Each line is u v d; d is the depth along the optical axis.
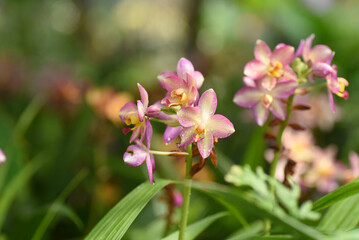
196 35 2.11
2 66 1.19
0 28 1.94
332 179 0.67
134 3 2.50
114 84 1.24
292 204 0.44
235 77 1.46
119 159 0.76
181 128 0.43
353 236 0.38
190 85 0.42
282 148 0.49
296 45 1.63
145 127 0.42
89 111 0.80
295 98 0.91
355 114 1.02
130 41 2.38
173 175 0.71
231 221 0.64
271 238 0.43
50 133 1.02
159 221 0.65
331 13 1.65
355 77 1.20
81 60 1.94
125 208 0.43
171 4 2.46
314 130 0.95
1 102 1.20
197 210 0.70
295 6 1.68
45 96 1.00
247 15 2.18
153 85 1.02
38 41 2.03
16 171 0.71
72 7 2.20
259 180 0.46
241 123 0.99
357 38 1.41
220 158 0.70
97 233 0.42
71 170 0.83
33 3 2.05
